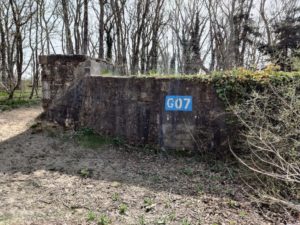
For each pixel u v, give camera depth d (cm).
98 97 695
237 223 362
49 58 754
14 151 606
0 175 486
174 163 576
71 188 447
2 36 1530
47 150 616
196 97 608
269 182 465
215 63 2361
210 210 393
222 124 586
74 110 729
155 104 639
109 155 605
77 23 1956
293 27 1619
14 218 354
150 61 1977
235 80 572
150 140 644
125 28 2127
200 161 586
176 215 377
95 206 394
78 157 585
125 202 408
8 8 1605
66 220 356
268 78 548
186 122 616
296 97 469
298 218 382
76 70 734
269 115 509
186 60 2214
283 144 471
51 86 758
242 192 454
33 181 468
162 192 445
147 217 369
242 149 557
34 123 785
